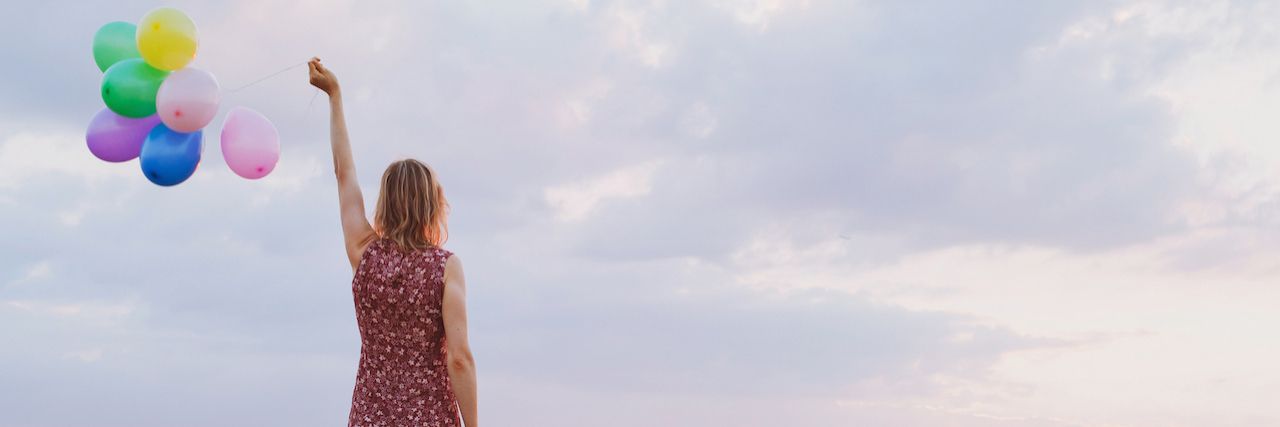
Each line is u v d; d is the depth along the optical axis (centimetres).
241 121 331
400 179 275
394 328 269
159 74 332
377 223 280
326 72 300
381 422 269
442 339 273
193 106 314
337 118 300
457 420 276
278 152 338
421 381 269
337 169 295
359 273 272
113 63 353
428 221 277
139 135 346
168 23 317
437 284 268
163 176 335
